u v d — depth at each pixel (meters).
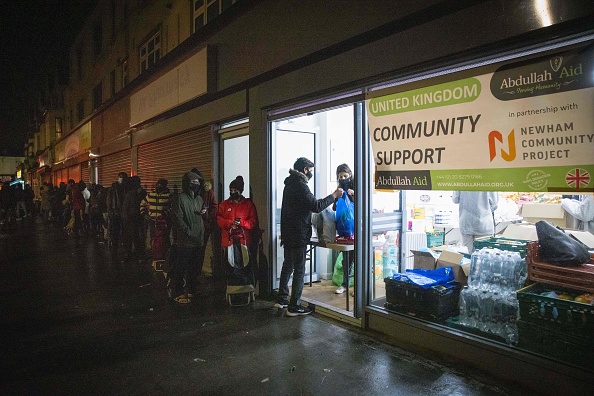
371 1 4.02
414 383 3.18
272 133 5.55
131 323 4.74
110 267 7.93
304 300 5.22
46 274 7.36
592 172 2.72
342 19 4.35
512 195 5.09
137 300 5.67
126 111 11.38
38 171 34.50
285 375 3.39
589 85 2.71
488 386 3.10
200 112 7.22
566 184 2.84
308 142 6.22
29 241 11.84
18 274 7.38
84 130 17.17
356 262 4.39
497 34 3.05
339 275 5.80
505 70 3.10
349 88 4.27
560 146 2.86
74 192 12.33
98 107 14.38
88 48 16.72
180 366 3.61
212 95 6.89
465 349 3.47
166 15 8.98
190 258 5.59
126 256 8.63
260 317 4.85
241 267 5.37
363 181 4.30
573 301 2.93
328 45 4.53
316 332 4.33
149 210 8.51
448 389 3.08
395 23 3.84
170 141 8.73
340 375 3.36
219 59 6.62
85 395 3.15
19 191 19.25
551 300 2.99
